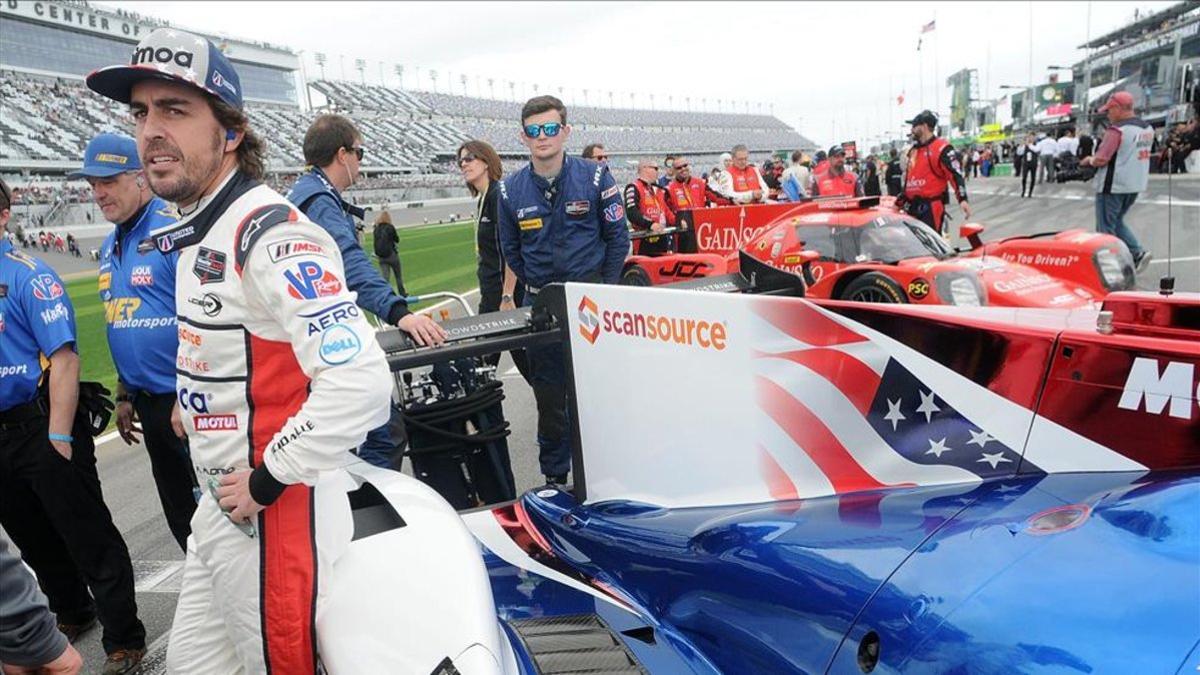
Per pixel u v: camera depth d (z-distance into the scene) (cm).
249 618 163
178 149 152
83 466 286
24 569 132
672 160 1308
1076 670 117
